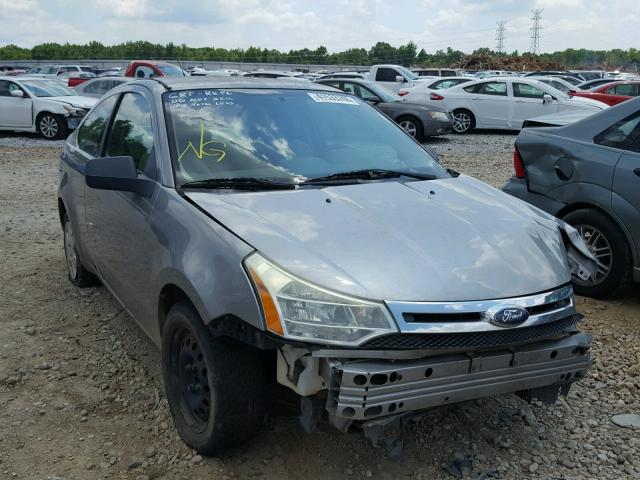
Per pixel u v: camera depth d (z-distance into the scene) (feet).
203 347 9.21
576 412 11.53
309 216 9.89
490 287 8.95
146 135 12.48
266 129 12.48
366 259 8.93
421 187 11.66
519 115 60.75
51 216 26.48
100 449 10.31
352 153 12.66
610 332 14.94
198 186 10.91
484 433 10.78
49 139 54.75
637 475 9.75
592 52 414.62
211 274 9.10
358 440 10.45
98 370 12.92
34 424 10.99
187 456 10.02
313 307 8.31
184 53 355.77
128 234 12.03
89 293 17.08
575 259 11.45
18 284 17.76
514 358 8.79
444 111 55.72
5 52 341.62
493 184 34.32
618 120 16.52
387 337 8.25
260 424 9.46
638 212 15.52
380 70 82.94
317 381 8.29
